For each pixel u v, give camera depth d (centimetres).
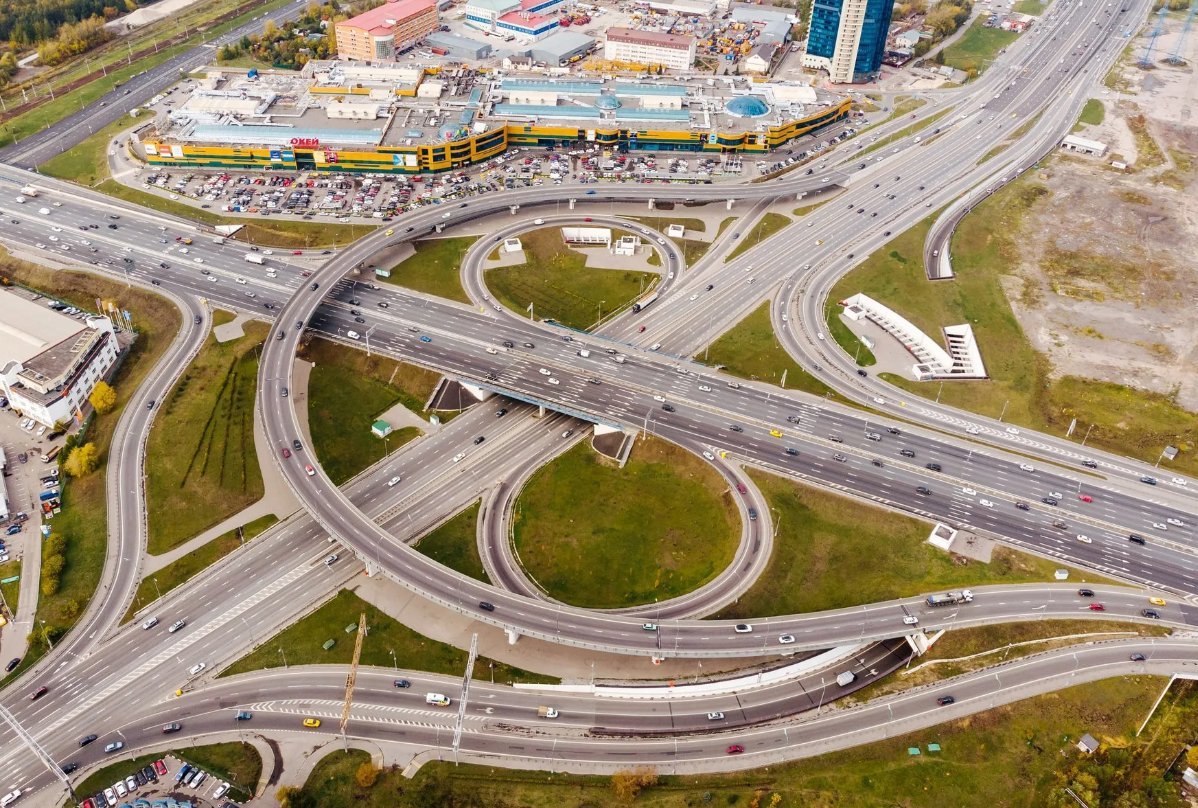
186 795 17375
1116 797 17675
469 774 17800
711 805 17300
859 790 17662
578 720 18975
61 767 17825
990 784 17850
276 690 19375
